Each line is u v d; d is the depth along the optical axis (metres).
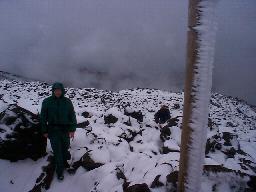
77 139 6.79
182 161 3.37
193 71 3.11
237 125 29.88
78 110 12.16
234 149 8.77
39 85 31.88
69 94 28.64
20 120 5.98
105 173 5.36
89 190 5.27
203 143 3.24
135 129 9.18
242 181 4.42
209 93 3.14
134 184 4.43
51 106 5.57
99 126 9.60
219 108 43.31
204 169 4.53
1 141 5.77
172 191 4.37
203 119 3.16
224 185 4.38
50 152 6.24
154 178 4.69
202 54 3.04
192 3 3.04
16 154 5.87
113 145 7.07
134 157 6.03
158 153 8.02
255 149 13.10
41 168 5.72
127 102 29.05
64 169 5.96
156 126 11.33
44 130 5.59
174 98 38.38
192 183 3.34
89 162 5.94
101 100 27.33
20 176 5.67
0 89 25.30
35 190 5.33
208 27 3.00
